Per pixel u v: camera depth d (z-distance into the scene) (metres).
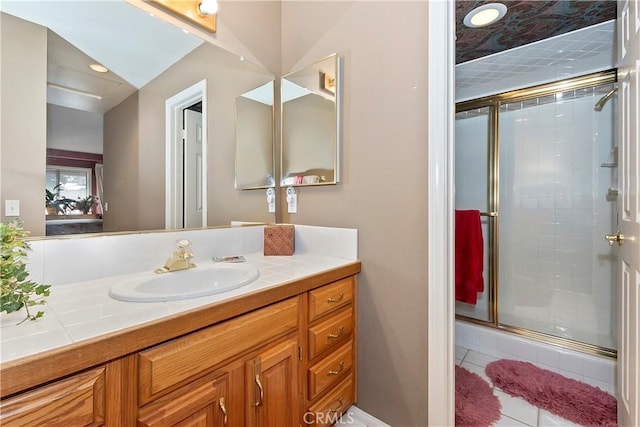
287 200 1.64
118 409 0.59
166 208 1.21
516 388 1.61
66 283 0.91
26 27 0.88
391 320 1.25
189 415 0.70
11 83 0.85
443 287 1.11
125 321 0.63
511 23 1.59
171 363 0.66
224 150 1.42
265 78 1.60
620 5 1.13
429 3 1.12
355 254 1.35
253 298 0.84
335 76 1.40
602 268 1.85
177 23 1.24
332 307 1.17
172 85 1.24
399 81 1.21
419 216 1.17
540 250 2.05
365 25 1.32
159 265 1.13
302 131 1.55
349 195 1.38
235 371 0.81
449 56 1.10
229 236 1.39
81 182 0.98
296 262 1.28
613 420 1.35
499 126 2.19
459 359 1.98
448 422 1.13
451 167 1.12
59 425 0.51
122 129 1.08
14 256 0.62
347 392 1.28
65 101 0.96
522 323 2.10
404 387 1.22
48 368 0.50
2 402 0.46
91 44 1.02
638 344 0.94
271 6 1.62
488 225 2.22
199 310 0.71
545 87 1.97
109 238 1.00
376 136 1.28
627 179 1.05
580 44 1.69
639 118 0.90
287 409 0.97
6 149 0.84
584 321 1.90
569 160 1.96
